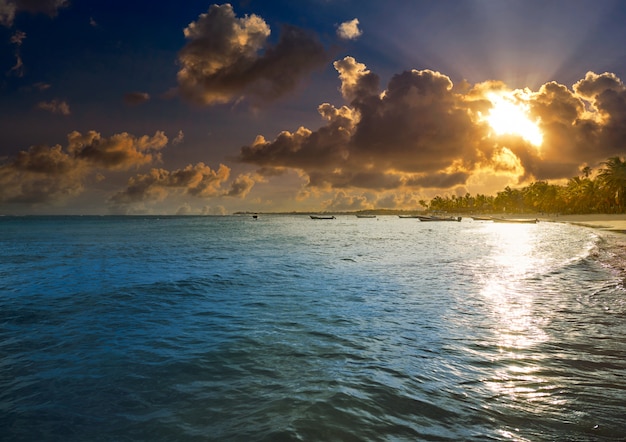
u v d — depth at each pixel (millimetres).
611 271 17344
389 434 4301
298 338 8086
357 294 12898
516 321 9266
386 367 6375
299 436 4266
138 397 5398
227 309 10930
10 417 4836
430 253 27875
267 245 37781
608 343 7582
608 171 101500
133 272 18969
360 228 90625
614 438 4219
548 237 46375
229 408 5012
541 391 5418
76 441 4301
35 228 91750
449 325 9000
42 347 7637
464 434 4312
